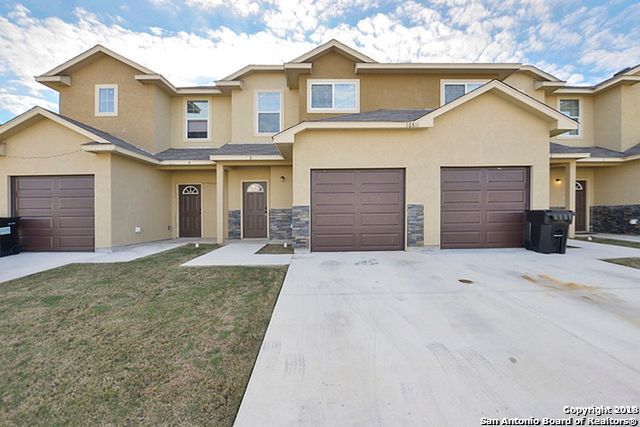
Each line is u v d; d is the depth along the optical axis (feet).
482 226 27.76
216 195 38.65
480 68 35.94
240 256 26.21
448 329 11.19
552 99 43.96
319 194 27.25
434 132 27.12
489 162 27.27
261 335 11.51
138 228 34.73
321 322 11.93
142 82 39.11
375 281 17.46
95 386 8.71
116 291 17.01
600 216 42.98
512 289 15.66
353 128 26.45
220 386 8.59
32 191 30.99
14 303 15.23
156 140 39.63
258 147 39.24
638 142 41.04
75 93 39.09
